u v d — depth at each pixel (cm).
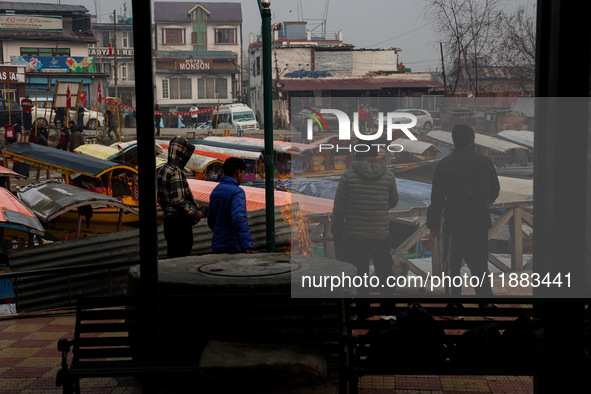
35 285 864
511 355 363
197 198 1405
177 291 427
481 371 357
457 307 398
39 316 685
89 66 5328
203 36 7319
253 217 976
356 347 381
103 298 379
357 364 372
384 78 5141
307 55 5938
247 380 358
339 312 380
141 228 372
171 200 603
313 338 385
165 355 418
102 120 3672
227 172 577
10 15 5484
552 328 336
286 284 425
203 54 7012
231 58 7056
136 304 379
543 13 335
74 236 1396
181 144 612
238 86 7231
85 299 378
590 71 320
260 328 388
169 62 6931
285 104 4809
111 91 6444
